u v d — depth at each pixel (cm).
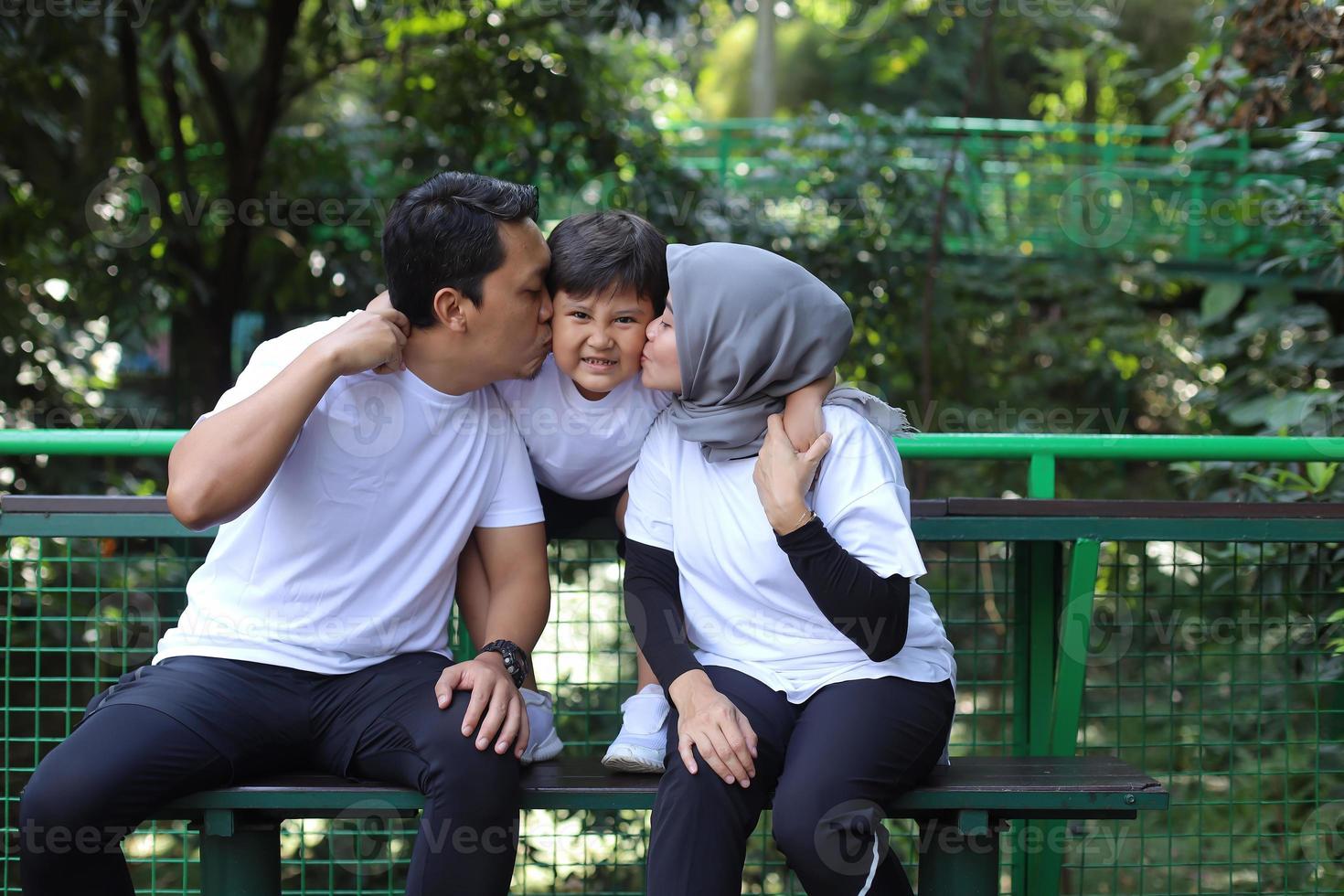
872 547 179
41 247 599
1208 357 517
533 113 676
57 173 619
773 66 1554
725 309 182
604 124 680
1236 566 257
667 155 713
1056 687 231
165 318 680
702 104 1777
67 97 621
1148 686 245
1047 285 876
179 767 176
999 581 362
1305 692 310
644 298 186
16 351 552
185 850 237
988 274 873
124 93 629
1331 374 450
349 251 691
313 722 188
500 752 178
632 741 192
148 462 580
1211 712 248
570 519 228
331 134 714
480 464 196
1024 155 952
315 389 176
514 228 182
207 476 172
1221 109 402
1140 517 226
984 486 754
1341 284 390
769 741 183
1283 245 416
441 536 194
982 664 361
